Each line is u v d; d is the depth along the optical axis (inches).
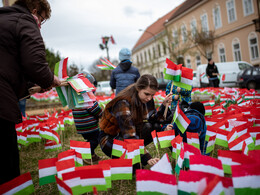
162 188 58.6
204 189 48.1
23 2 75.0
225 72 717.3
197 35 984.3
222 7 937.5
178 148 85.0
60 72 86.0
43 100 626.8
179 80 104.6
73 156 82.6
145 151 92.1
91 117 119.6
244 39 863.7
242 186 55.6
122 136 96.0
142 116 93.2
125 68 162.1
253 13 813.2
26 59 68.0
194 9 1090.1
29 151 161.2
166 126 117.0
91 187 68.1
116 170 77.0
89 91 82.4
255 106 157.8
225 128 113.7
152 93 85.4
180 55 1187.3
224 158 68.9
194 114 105.3
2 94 65.8
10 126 70.3
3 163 70.0
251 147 87.4
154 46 1551.4
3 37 67.1
